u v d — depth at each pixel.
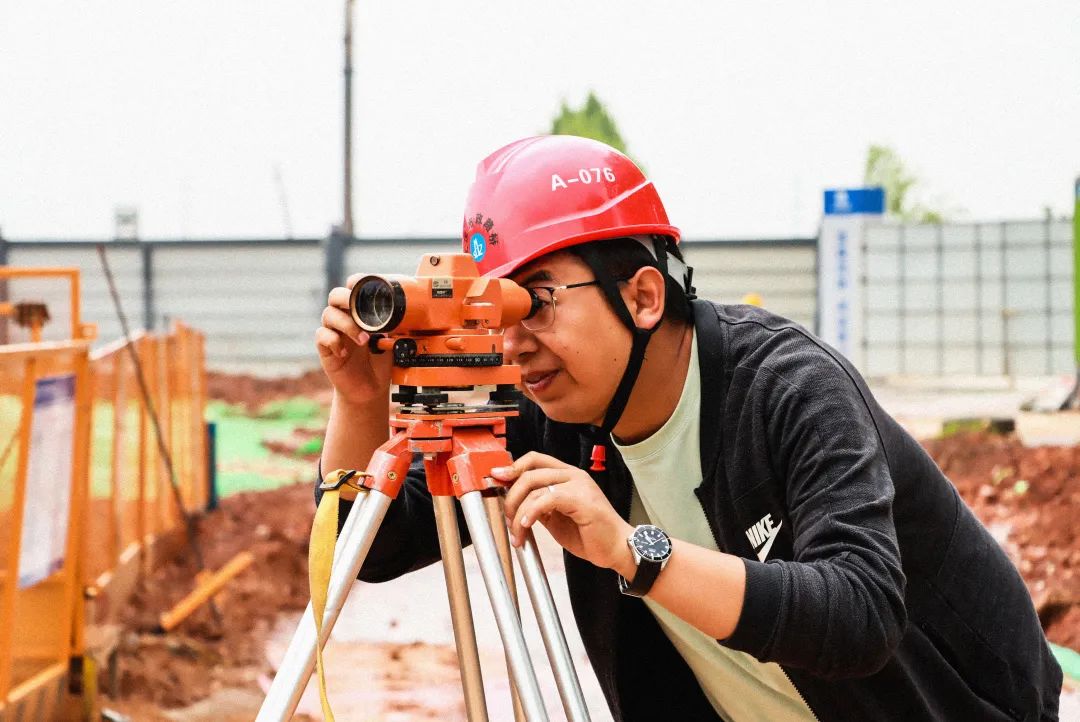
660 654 2.34
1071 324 22.58
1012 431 13.02
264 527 9.27
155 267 27.20
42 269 5.00
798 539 1.83
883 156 47.56
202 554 8.09
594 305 1.94
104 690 5.04
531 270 1.95
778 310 26.28
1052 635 5.71
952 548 2.16
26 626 4.55
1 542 4.18
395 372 1.83
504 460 1.79
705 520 2.12
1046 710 2.34
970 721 2.19
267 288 27.25
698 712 2.38
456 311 1.79
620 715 2.38
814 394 1.90
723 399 2.01
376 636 6.27
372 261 27.11
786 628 1.64
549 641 1.70
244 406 20.47
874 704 2.09
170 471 7.04
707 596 1.64
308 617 1.71
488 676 5.45
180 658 5.77
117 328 27.09
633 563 1.67
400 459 1.82
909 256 22.97
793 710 2.25
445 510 1.83
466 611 1.83
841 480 1.80
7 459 4.20
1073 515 7.80
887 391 22.03
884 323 23.09
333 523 1.76
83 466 5.01
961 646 2.18
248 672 5.76
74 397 4.91
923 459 2.15
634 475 2.13
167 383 8.29
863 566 1.71
